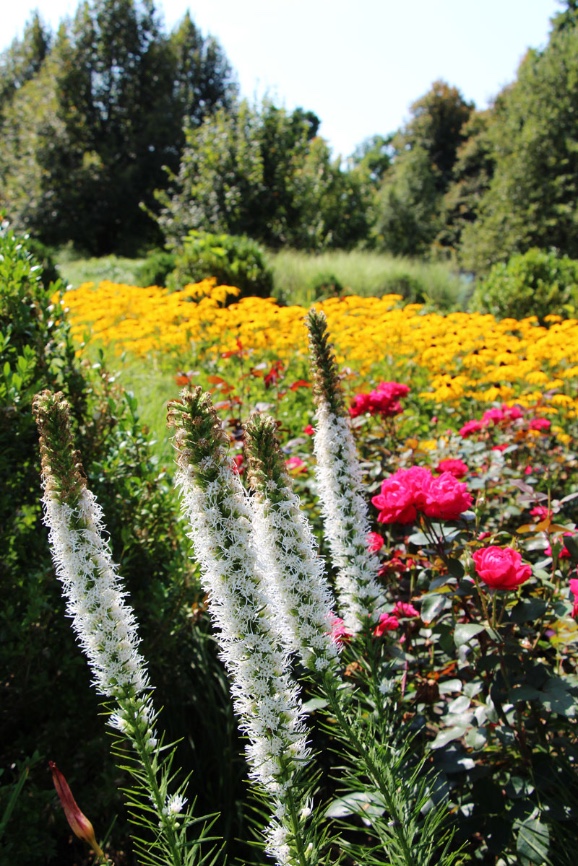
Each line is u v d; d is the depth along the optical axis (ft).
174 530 12.16
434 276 58.85
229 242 45.93
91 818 9.37
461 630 7.79
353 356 24.84
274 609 6.05
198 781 10.37
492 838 7.54
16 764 9.60
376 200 87.86
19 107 125.59
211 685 11.05
